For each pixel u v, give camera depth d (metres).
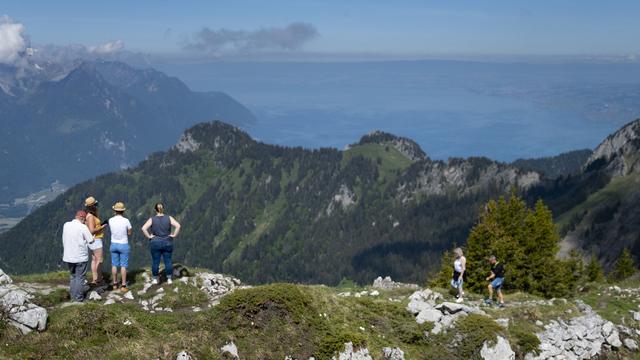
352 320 23.34
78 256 20.75
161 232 23.66
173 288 23.50
